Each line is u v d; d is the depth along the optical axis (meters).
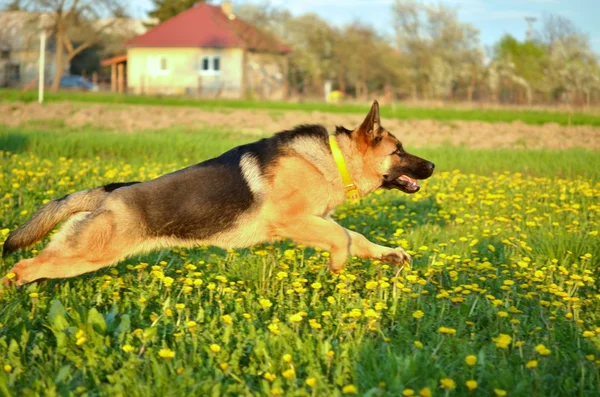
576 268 2.98
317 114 12.62
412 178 2.88
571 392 1.94
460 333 2.26
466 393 1.92
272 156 2.67
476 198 4.35
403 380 1.95
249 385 1.97
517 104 17.69
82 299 2.48
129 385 1.93
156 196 2.59
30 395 1.89
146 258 2.94
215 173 2.63
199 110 13.27
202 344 2.14
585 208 4.15
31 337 2.21
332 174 2.73
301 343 2.12
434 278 2.83
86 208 2.64
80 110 11.70
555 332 2.26
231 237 2.66
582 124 11.66
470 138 9.17
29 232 2.65
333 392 1.89
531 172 5.84
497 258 3.12
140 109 12.84
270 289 2.66
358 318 2.31
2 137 6.45
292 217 2.67
